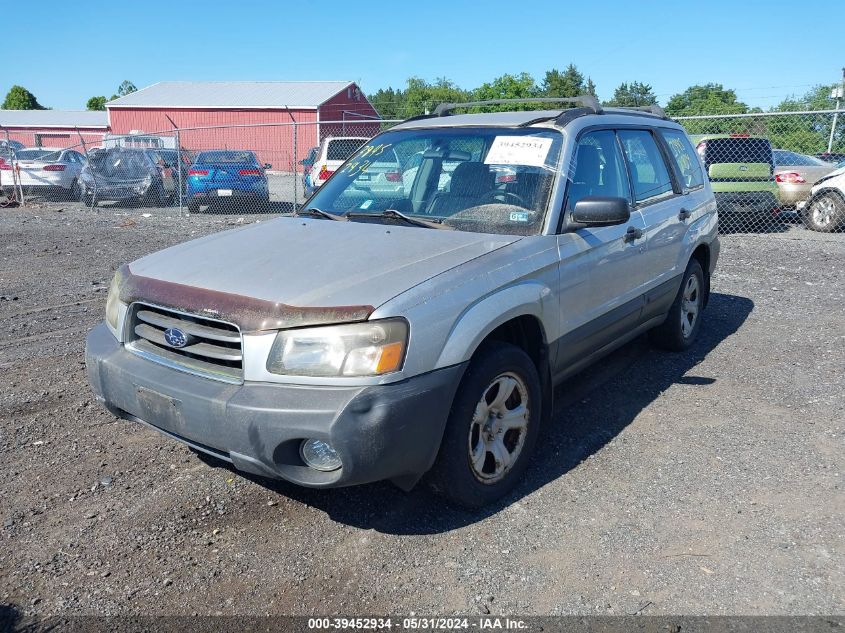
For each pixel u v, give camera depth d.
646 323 4.98
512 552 3.04
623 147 4.71
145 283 3.36
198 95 41.38
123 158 18.08
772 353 5.62
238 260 3.42
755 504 3.38
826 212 12.16
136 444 4.10
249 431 2.81
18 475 3.72
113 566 2.97
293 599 2.77
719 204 12.02
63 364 5.46
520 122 4.30
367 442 2.77
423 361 2.90
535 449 4.00
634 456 3.90
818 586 2.79
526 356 3.48
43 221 15.12
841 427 4.21
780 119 12.91
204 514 3.37
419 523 3.28
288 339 2.84
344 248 3.45
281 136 39.16
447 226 3.84
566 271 3.75
